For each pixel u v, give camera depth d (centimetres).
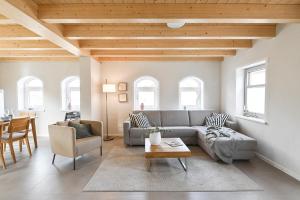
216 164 344
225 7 253
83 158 381
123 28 330
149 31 329
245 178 287
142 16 253
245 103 469
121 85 573
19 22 253
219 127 460
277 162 327
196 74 575
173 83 575
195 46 406
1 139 351
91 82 481
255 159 370
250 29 329
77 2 249
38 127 588
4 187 264
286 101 304
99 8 254
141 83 596
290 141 297
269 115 347
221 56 518
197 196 239
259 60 378
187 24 329
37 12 252
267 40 352
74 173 310
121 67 573
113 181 279
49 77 580
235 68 480
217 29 330
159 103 578
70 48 392
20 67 580
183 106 595
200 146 451
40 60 571
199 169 322
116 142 505
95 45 404
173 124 525
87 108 480
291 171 295
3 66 580
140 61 566
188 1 246
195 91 597
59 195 242
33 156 395
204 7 253
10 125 354
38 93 602
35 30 284
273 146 337
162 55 481
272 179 284
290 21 263
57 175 302
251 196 238
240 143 347
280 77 318
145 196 239
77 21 264
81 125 397
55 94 582
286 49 303
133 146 466
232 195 241
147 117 526
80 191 252
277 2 248
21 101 594
